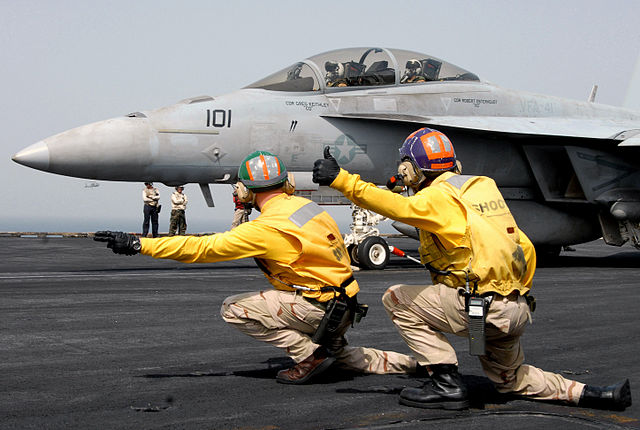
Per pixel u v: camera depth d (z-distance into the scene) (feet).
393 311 13.89
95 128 38.68
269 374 16.16
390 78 45.65
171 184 41.52
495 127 44.24
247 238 14.37
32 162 37.42
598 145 48.57
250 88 43.73
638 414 13.30
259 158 14.93
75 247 62.80
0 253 55.42
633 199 47.93
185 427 12.05
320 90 43.75
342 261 14.99
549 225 49.60
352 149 43.55
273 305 14.93
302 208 14.85
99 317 23.57
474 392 14.84
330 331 14.92
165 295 29.40
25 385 14.70
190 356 17.89
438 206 12.89
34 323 22.21
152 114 40.34
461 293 12.98
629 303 29.48
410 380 15.85
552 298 31.09
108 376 15.64
